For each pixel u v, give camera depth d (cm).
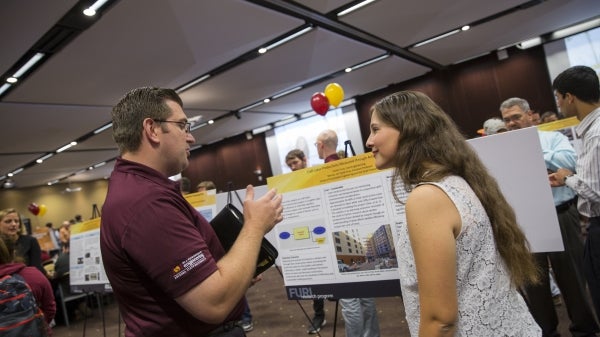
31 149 805
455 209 79
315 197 157
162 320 89
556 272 205
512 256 87
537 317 199
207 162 1209
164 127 98
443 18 488
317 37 477
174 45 429
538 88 673
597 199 146
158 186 91
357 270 147
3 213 324
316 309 308
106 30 366
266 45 479
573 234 203
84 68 444
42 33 353
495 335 79
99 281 280
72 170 1178
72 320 503
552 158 207
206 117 821
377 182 144
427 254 75
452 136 90
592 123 147
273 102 791
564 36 630
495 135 137
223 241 111
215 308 81
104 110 633
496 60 712
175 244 82
